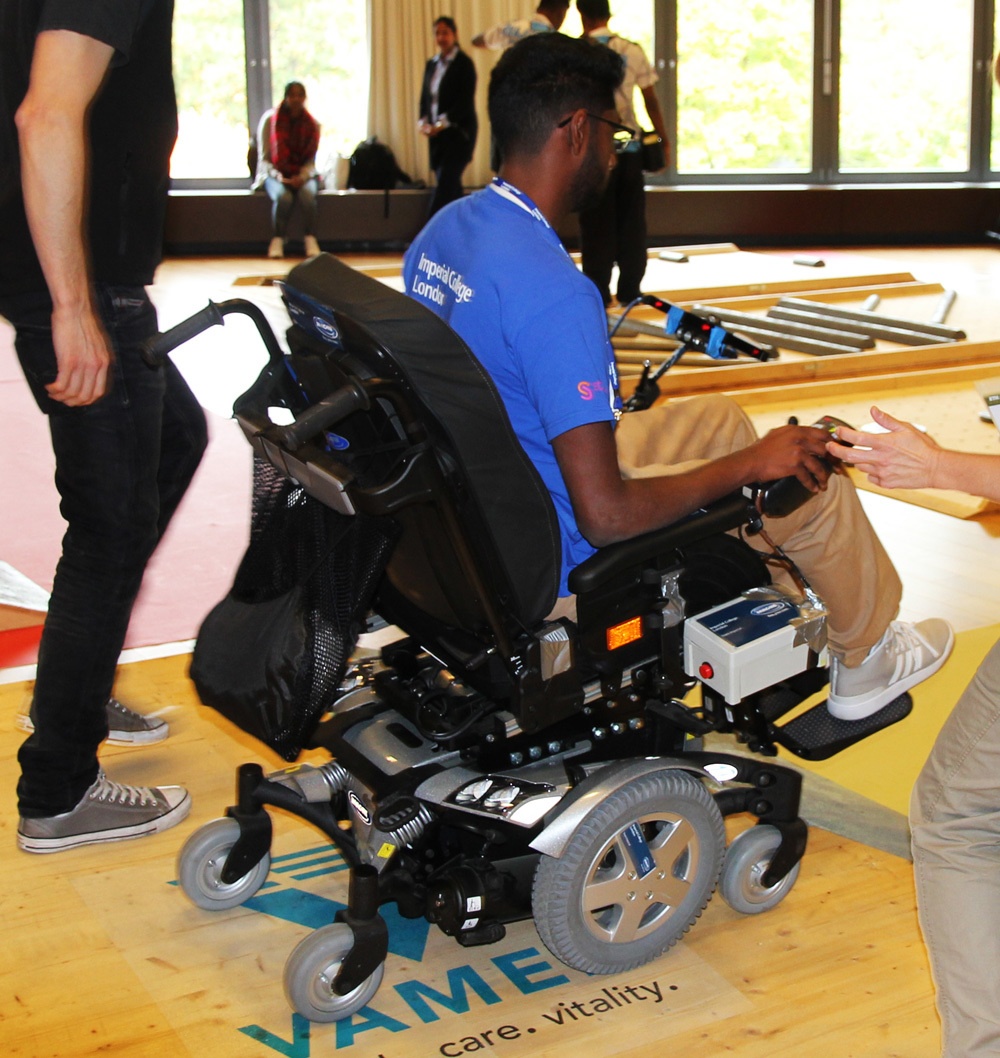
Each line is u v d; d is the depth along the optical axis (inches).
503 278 68.6
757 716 81.3
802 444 71.2
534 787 71.2
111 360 78.3
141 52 77.1
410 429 61.6
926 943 59.1
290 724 66.8
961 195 500.7
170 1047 69.3
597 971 73.1
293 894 84.3
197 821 93.2
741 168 506.3
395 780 72.9
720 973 75.4
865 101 506.6
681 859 75.3
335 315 62.2
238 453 192.4
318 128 440.8
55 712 85.5
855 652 85.5
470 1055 68.7
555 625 71.0
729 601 78.1
